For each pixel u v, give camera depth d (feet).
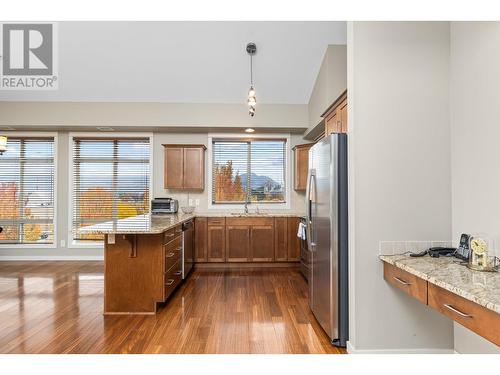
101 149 19.04
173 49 14.40
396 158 7.77
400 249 7.73
